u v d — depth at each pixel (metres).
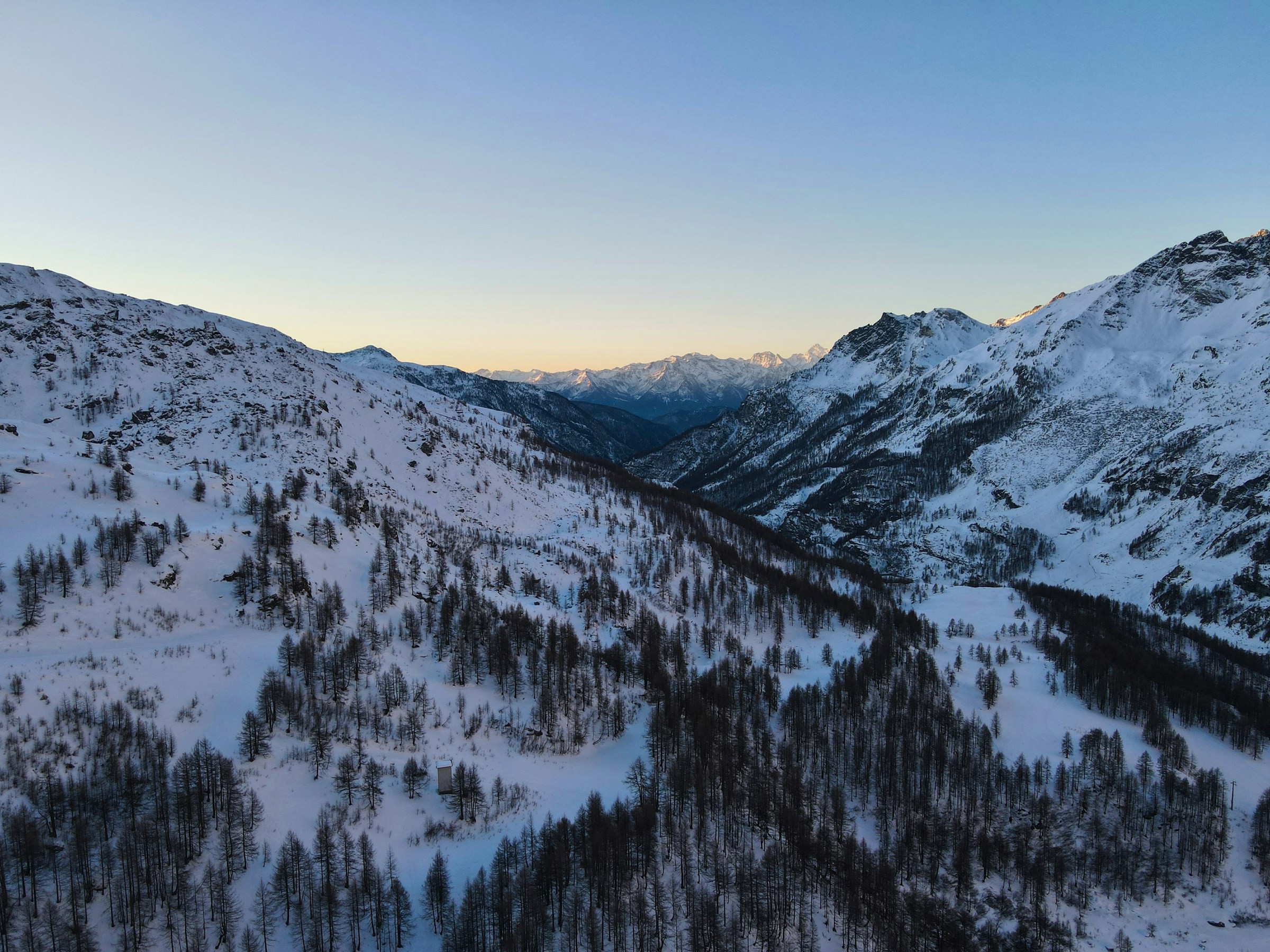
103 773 98.88
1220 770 170.12
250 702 123.00
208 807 101.81
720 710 158.00
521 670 157.75
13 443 191.12
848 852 125.88
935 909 125.69
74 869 88.56
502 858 103.31
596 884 107.50
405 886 101.06
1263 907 133.88
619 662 171.75
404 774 118.12
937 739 159.50
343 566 175.88
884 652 198.75
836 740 157.75
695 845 123.75
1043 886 132.50
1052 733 177.12
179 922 89.88
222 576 153.38
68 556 140.75
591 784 131.38
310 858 97.88
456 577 195.75
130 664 123.94
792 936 114.88
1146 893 135.25
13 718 103.31
